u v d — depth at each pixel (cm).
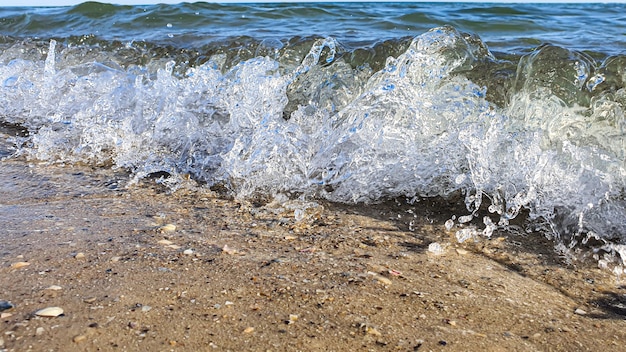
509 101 271
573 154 224
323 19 631
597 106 254
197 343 130
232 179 254
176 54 443
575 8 768
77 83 373
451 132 248
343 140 255
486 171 229
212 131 293
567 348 138
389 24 582
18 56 504
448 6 800
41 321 136
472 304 157
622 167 220
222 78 326
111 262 173
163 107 319
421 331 142
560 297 166
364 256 187
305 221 218
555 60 279
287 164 254
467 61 291
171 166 276
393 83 268
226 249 188
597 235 202
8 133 335
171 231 203
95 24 634
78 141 311
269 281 164
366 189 242
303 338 135
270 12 681
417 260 186
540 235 206
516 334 143
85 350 125
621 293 169
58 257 175
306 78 314
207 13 671
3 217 212
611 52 383
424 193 239
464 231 207
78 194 243
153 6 714
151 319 139
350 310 150
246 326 139
